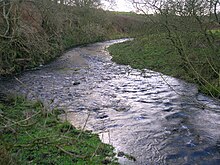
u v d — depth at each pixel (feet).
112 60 82.23
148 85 50.70
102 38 148.56
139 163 23.08
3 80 51.62
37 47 63.41
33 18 75.92
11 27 53.16
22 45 56.65
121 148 25.75
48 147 23.79
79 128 29.50
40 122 29.14
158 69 64.39
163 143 26.89
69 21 122.72
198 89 45.34
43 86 48.16
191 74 51.88
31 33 59.47
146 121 32.55
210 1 43.60
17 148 22.61
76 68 67.21
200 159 23.97
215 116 34.04
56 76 57.26
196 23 51.98
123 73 62.59
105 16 164.35
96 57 87.92
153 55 75.82
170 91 45.96
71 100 40.47
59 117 32.83
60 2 114.73
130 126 30.99
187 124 31.55
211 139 27.68
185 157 24.27
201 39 52.85
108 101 40.50
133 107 37.83
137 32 108.17
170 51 72.64
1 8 54.24
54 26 92.27
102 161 22.56
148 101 40.57
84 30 133.28
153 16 60.39
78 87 48.65
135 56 80.43
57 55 83.97
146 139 27.73
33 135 25.17
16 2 54.13
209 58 46.62
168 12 56.18
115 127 30.66
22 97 39.17
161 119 33.19
